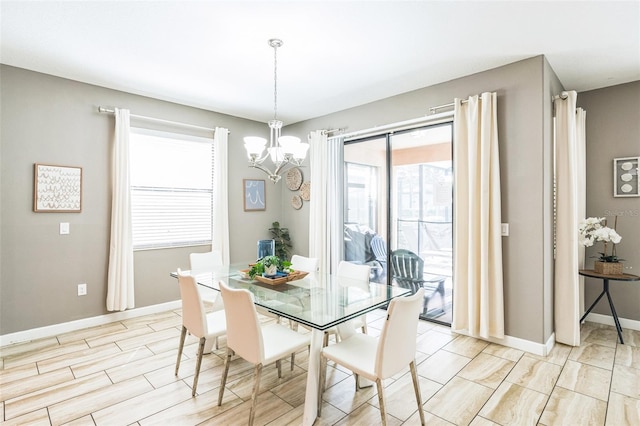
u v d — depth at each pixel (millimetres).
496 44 2680
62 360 2777
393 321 1730
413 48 2752
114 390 2334
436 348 3014
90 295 3539
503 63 3025
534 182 2891
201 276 2891
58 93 3342
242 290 1897
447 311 3648
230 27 2430
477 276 3156
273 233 5215
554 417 2033
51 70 3197
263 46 2721
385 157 4102
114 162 3623
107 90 3650
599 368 2629
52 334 3305
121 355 2877
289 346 2113
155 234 4039
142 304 3912
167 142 4141
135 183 3891
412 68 3143
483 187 3051
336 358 1973
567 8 2182
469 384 2410
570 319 3053
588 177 3672
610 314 3590
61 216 3363
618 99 3506
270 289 2484
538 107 2869
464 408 2129
